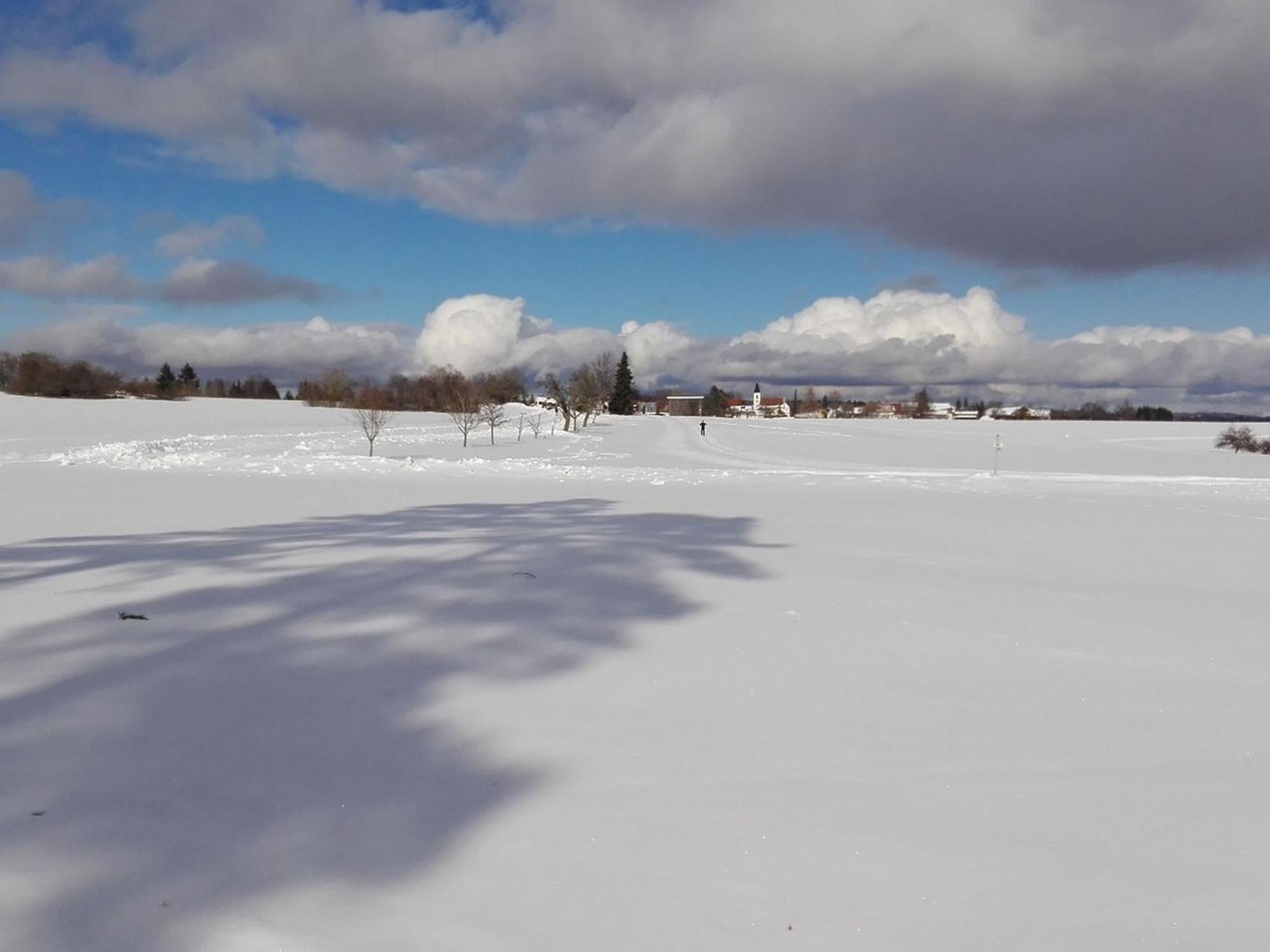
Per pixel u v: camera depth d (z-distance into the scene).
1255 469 41.44
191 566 7.86
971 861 2.96
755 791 3.46
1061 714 4.42
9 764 3.47
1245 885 2.85
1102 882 2.86
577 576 7.73
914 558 9.64
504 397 98.81
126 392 111.12
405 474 23.34
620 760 3.72
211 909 2.53
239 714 4.09
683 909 2.63
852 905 2.68
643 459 39.84
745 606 6.71
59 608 6.02
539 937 2.46
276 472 22.98
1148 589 8.01
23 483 18.12
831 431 73.75
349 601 6.47
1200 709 4.54
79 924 2.43
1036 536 12.02
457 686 4.60
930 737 4.07
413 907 2.58
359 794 3.31
